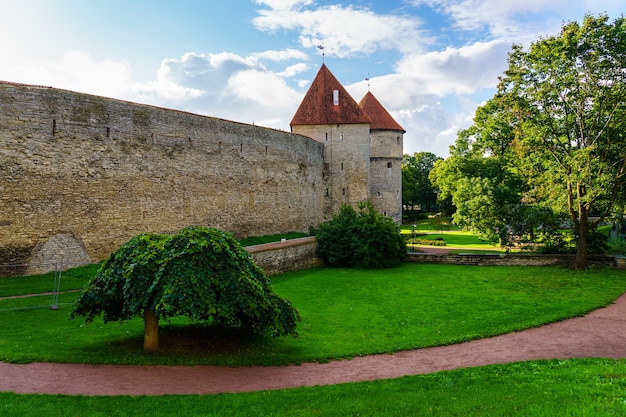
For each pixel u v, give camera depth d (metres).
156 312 9.63
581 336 12.59
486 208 30.11
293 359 10.55
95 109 20.47
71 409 7.03
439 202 70.00
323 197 44.25
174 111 25.06
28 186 17.91
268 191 33.72
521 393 7.75
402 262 28.55
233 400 7.60
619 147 23.55
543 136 24.22
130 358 9.99
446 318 14.94
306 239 28.02
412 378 8.98
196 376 9.16
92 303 10.42
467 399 7.56
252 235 31.78
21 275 17.52
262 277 11.52
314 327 13.83
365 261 26.09
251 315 10.66
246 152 31.23
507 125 37.41
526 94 24.73
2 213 17.16
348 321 14.59
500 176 37.69
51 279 17.17
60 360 9.62
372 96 53.16
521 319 14.54
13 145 17.52
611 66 22.72
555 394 7.62
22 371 8.93
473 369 9.62
